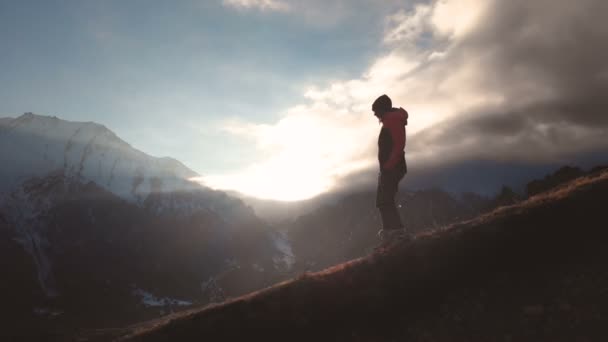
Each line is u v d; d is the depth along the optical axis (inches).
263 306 269.4
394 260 288.4
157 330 271.4
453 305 261.6
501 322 239.3
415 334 247.0
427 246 294.2
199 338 258.7
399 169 342.0
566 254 278.4
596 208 295.1
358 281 278.2
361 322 262.1
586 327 219.0
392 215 334.6
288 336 257.4
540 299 247.4
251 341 256.1
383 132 343.6
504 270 278.4
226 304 279.7
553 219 294.5
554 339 218.2
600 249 271.9
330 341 253.1
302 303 268.2
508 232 292.4
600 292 237.8
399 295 271.4
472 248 288.5
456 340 235.0
